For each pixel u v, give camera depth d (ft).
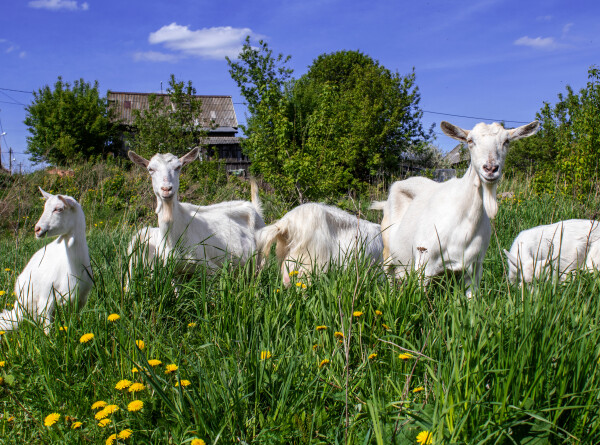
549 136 68.03
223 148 109.60
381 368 9.19
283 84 45.16
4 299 15.89
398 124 71.87
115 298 12.11
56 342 10.18
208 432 7.05
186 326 12.05
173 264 13.50
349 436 7.14
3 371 9.77
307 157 34.78
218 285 13.01
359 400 8.02
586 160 34.09
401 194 18.01
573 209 26.66
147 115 63.16
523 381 7.06
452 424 6.82
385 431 7.11
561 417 7.02
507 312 9.11
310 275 13.24
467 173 14.11
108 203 47.75
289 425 7.39
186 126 63.62
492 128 13.43
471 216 13.88
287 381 7.76
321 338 9.82
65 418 8.31
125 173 57.98
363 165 71.61
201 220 17.95
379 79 76.43
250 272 16.47
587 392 6.97
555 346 7.36
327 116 36.94
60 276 14.66
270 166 36.73
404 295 10.91
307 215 15.30
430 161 86.84
